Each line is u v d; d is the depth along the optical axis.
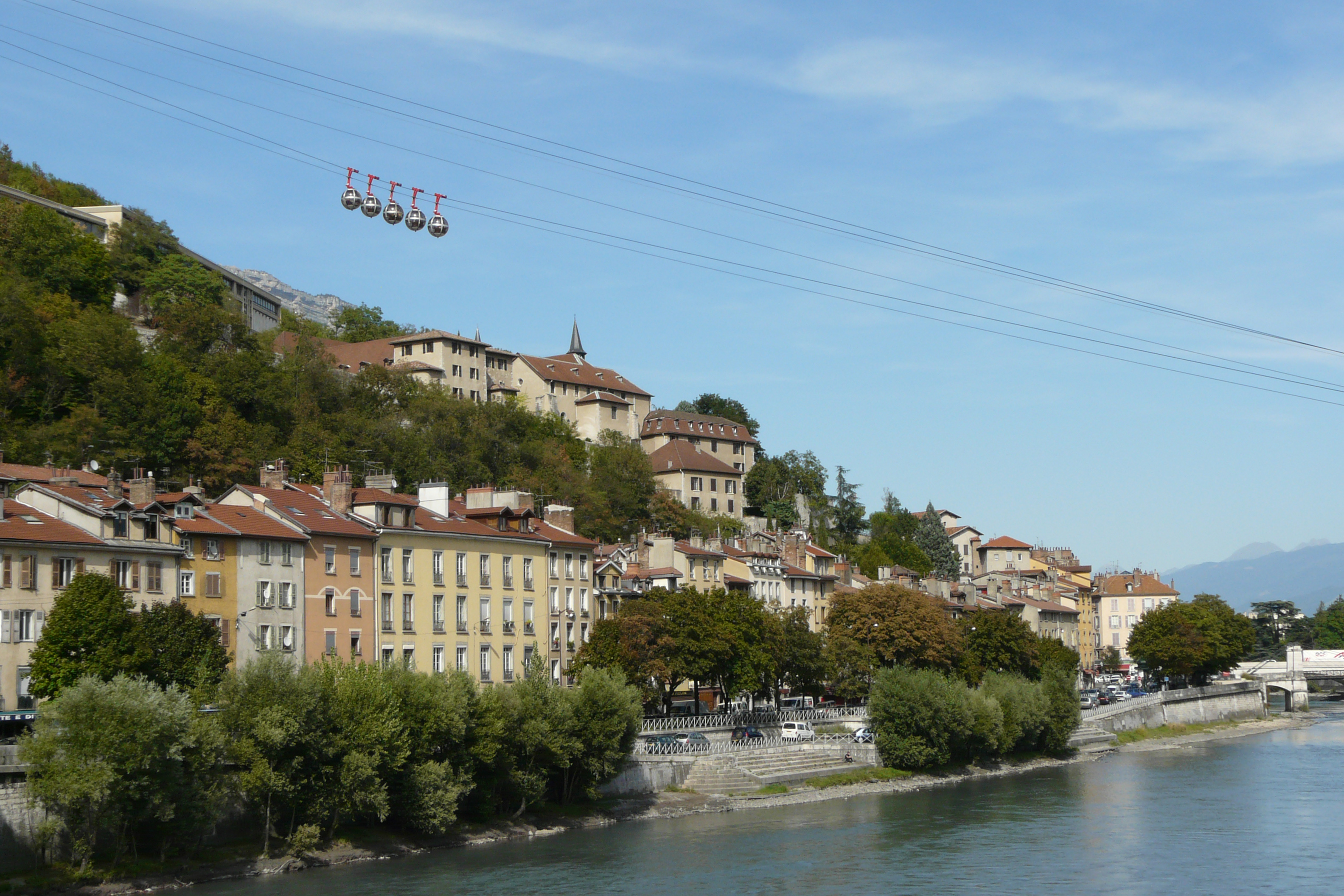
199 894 79.38
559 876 88.94
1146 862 95.12
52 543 93.38
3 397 155.25
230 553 106.94
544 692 107.94
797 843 102.56
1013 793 134.50
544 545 139.75
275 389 185.00
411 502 125.88
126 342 171.25
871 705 146.00
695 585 166.75
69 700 76.69
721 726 143.50
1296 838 105.19
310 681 88.69
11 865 75.44
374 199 56.91
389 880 85.75
